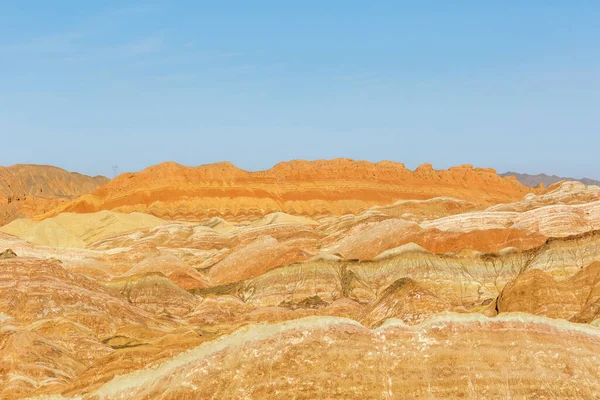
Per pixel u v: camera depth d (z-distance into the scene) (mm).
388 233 151750
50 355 76062
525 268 126688
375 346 57594
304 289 126250
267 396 55156
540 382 56594
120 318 101438
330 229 184375
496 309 91812
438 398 55625
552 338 58531
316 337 57656
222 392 55375
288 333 57719
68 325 90562
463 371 56750
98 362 70625
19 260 104375
